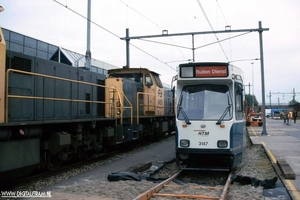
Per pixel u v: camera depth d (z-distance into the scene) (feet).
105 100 41.63
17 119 25.38
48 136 29.50
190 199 21.08
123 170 28.91
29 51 89.04
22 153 23.59
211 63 30.68
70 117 31.22
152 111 56.59
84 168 32.99
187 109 30.91
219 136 29.30
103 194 21.43
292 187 23.63
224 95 30.53
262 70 70.44
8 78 23.62
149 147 52.01
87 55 54.08
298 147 47.83
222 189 23.61
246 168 33.32
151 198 21.12
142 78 54.75
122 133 41.98
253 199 20.83
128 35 64.80
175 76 31.91
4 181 22.95
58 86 31.30
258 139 61.52
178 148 30.17
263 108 71.82
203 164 32.14
